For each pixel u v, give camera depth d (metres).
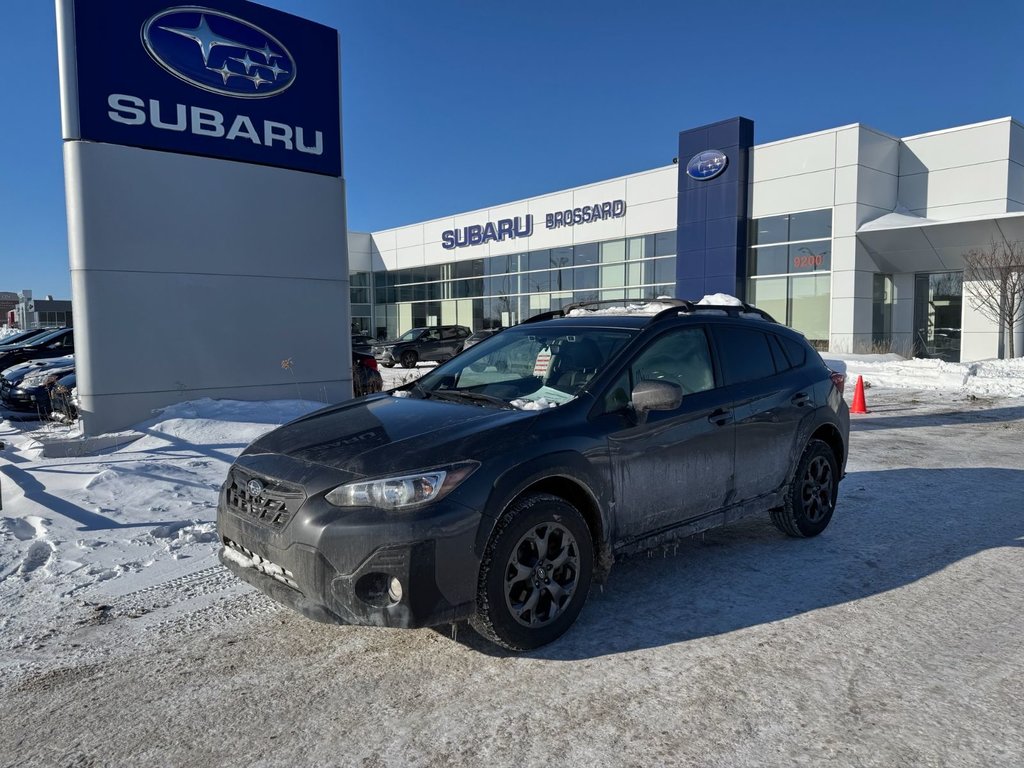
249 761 2.70
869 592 4.30
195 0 9.57
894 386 16.83
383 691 3.19
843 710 3.00
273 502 3.42
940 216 23.78
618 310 5.21
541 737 2.82
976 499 6.56
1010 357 21.95
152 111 9.27
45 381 11.87
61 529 5.35
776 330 5.38
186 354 9.69
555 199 32.53
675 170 27.88
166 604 4.17
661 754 2.71
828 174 23.91
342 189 11.13
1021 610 4.03
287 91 10.46
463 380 4.64
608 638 3.68
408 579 3.10
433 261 39.09
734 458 4.59
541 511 3.47
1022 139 23.16
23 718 3.00
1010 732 2.83
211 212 9.81
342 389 11.27
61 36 8.63
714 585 4.41
